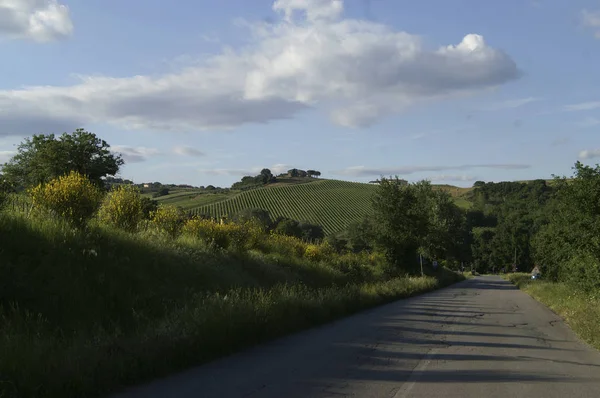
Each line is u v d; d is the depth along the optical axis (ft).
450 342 36.29
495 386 23.59
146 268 42.55
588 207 62.54
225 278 52.60
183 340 28.14
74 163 100.37
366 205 377.91
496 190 507.71
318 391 22.21
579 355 32.30
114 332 29.43
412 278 117.29
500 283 173.58
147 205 62.23
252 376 24.93
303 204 378.53
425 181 192.13
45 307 29.99
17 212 38.40
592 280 60.39
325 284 81.61
